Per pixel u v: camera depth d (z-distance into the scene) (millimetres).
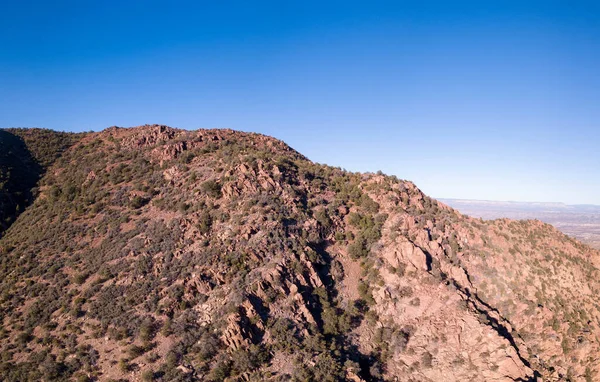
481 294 59750
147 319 47531
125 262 57031
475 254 64812
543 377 48625
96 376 42094
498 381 45625
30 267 60219
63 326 48594
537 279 60344
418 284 57844
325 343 48000
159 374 41656
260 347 45062
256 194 66625
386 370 49031
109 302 50875
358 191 76688
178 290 50844
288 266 55281
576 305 57312
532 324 55094
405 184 78625
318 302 54625
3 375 42844
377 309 56219
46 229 68250
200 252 56156
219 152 81812
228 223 60938
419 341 51594
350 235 67250
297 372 42875
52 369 42656
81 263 59562
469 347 49375
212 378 41344
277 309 50031
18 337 47438
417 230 65875
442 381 47250
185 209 65250
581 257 64500
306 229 63875
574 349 52625
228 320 46219
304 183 76312
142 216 67125
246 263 54469
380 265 61438
